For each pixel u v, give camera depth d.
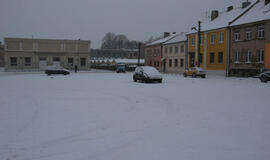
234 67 35.62
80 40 61.69
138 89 16.98
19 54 57.22
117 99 12.10
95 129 6.54
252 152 4.85
